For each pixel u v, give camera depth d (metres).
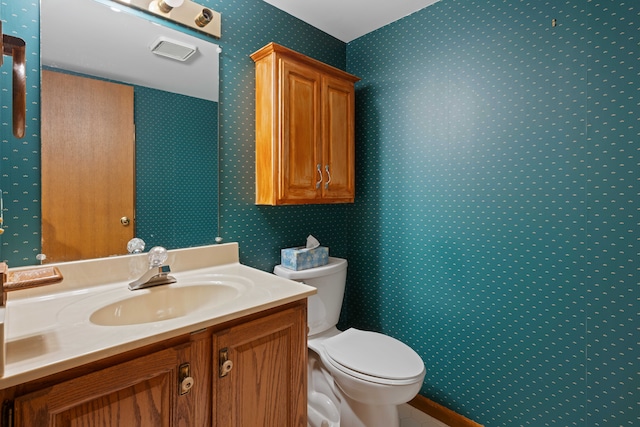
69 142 1.12
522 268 1.45
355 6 1.75
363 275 2.11
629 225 1.19
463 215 1.63
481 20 1.55
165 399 0.82
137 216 1.28
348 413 1.41
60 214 1.10
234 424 0.96
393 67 1.91
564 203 1.33
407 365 1.32
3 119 1.00
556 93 1.34
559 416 1.36
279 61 1.52
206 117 1.48
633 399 1.19
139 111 1.28
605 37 1.22
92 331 0.79
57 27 1.10
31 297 1.03
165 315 1.16
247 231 1.66
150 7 1.30
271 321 1.05
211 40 1.49
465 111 1.61
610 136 1.22
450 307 1.69
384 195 1.98
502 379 1.52
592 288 1.27
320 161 1.71
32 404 0.64
